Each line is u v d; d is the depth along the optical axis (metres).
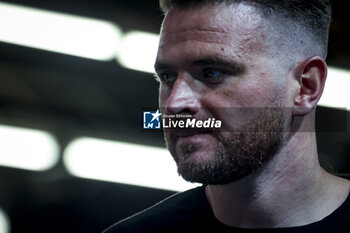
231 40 1.62
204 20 1.64
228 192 1.77
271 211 1.75
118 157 6.54
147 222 1.99
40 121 6.45
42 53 6.05
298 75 1.75
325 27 1.86
